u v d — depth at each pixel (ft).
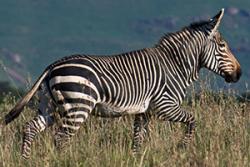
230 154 87.71
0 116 107.45
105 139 98.22
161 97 99.40
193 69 102.89
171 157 85.66
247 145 95.04
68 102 91.15
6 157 84.99
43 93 92.84
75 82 90.94
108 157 85.20
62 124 91.91
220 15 104.32
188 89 110.32
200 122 104.53
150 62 98.84
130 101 96.12
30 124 92.84
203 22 104.68
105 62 94.63
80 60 92.43
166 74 99.86
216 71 105.81
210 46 104.37
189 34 103.19
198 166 85.20
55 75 91.61
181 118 100.42
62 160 85.25
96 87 92.32
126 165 83.61
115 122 104.22
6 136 95.40
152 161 86.84
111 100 94.22
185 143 98.12
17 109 91.91
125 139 99.50
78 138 93.66
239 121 103.30
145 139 100.83
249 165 85.81
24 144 91.81
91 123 99.71
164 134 97.76
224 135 99.25
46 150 87.66
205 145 93.97
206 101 109.70
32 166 84.43
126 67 96.37
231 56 106.42
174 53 101.35
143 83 97.40
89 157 85.40
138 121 100.37
